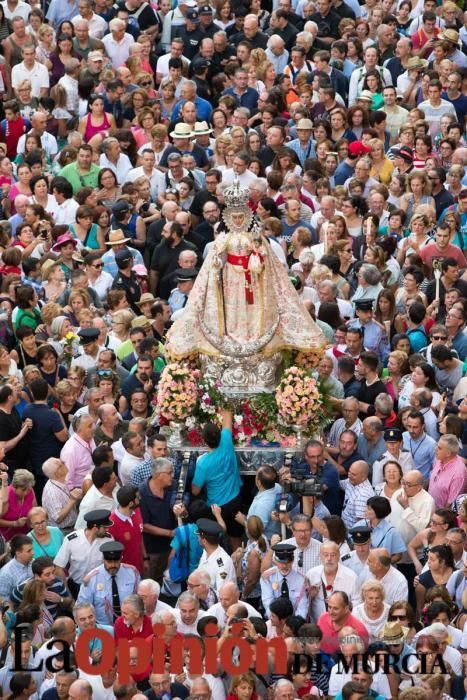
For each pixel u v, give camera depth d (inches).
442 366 3006.9
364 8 4421.8
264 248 2874.0
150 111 3846.0
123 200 3531.0
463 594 2491.4
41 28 4092.0
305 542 2578.7
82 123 3875.5
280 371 2906.0
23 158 3786.9
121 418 2898.6
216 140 3769.7
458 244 3476.9
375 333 3127.5
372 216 3395.7
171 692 2346.2
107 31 4244.6
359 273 3243.1
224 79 4074.8
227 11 4345.5
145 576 2714.1
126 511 2640.3
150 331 3115.2
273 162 3686.0
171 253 3440.0
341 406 2910.9
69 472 2792.8
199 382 2869.1
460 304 3115.2
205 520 2598.4
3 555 2647.6
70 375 2957.7
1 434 2854.3
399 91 4084.6
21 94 3944.4
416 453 2815.0
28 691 2336.4
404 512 2687.0
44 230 3427.7
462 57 4141.2
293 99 3991.1
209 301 2874.0
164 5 4325.8
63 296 3289.9
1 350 2950.3
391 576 2544.3
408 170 3754.9
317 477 2701.8
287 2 4276.6
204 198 3597.4
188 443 2839.6
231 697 2329.0
